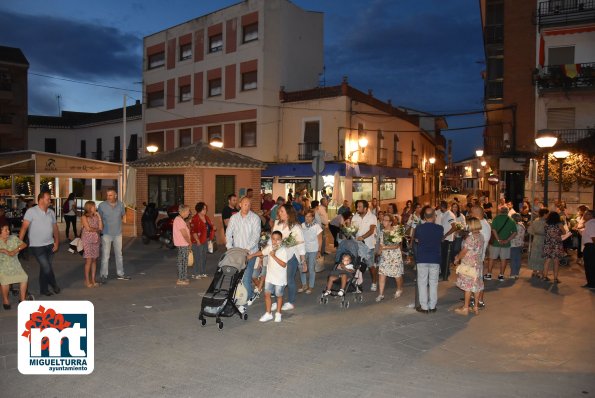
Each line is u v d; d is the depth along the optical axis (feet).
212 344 22.13
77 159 61.67
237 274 25.66
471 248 27.99
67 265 42.22
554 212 37.91
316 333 23.99
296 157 98.12
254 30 101.86
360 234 34.63
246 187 62.90
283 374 18.69
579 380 18.48
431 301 28.22
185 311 27.71
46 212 30.91
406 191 130.82
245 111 102.47
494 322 26.43
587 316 27.84
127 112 138.92
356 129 96.22
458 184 324.80
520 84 91.66
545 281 38.17
